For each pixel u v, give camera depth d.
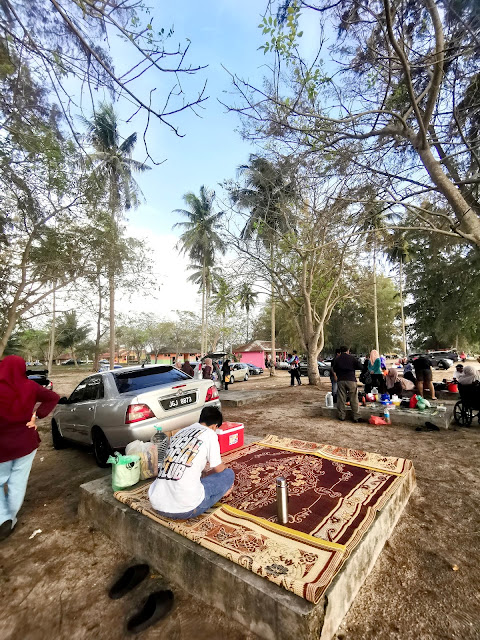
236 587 2.03
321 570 2.01
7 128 5.07
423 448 5.20
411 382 9.93
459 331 24.48
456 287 23.78
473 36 4.04
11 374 3.27
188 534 2.46
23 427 3.29
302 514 2.74
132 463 3.34
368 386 9.53
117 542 2.94
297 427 6.86
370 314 43.03
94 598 2.33
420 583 2.28
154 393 4.47
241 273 14.30
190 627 2.03
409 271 26.30
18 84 4.29
